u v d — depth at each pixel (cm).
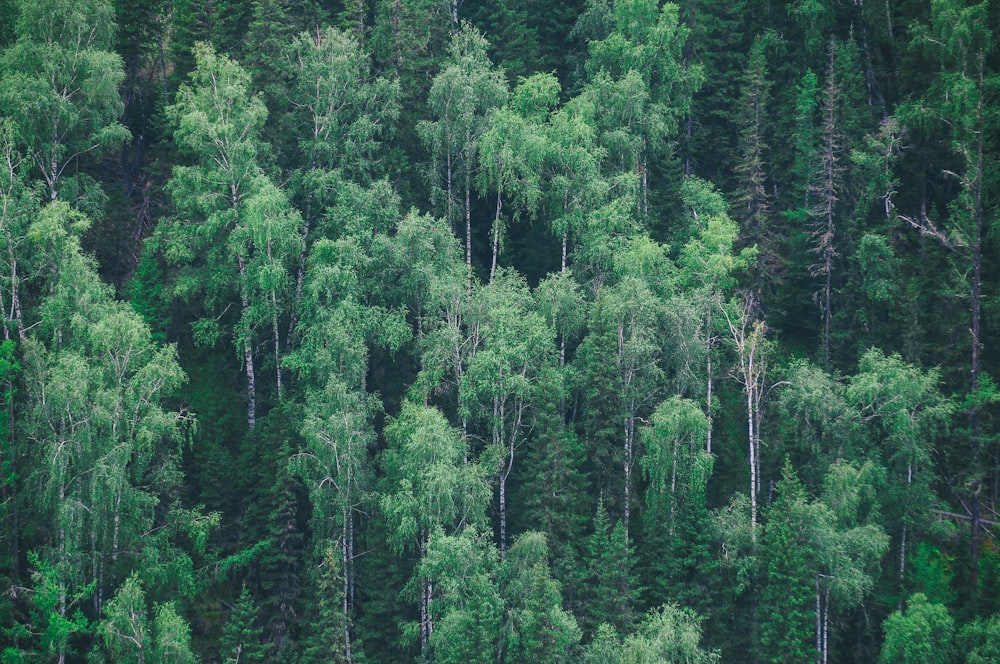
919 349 7938
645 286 7556
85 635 6531
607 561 6831
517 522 7406
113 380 6606
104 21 8106
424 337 7606
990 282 8338
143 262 8044
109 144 7794
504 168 8094
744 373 7538
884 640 6969
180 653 6122
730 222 8075
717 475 7750
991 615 6881
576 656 6556
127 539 6588
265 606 6981
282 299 7919
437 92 8338
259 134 8344
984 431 7825
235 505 7331
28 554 6312
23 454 6600
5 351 6600
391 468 7075
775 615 6712
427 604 6800
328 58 8375
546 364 7494
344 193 7869
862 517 7269
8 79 7419
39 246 6869
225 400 7919
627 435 7438
